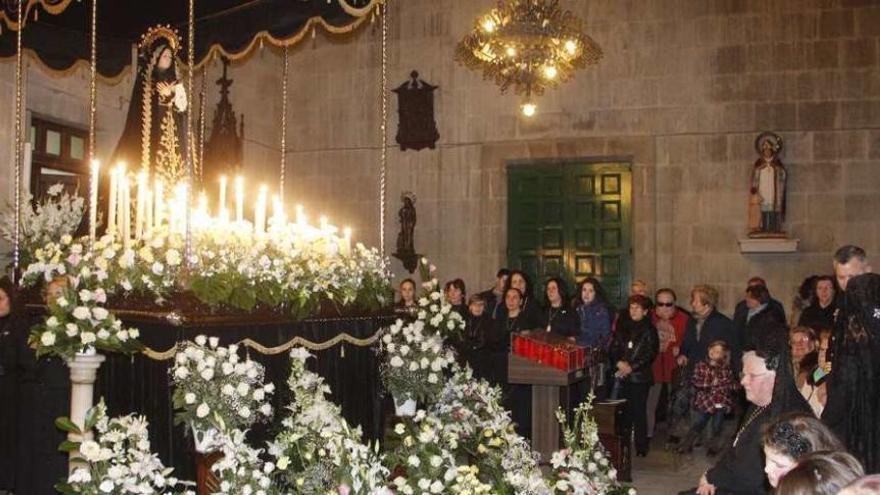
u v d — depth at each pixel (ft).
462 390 24.64
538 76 35.14
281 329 22.22
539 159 50.06
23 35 28.96
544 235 50.11
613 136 48.67
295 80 54.65
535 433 27.43
